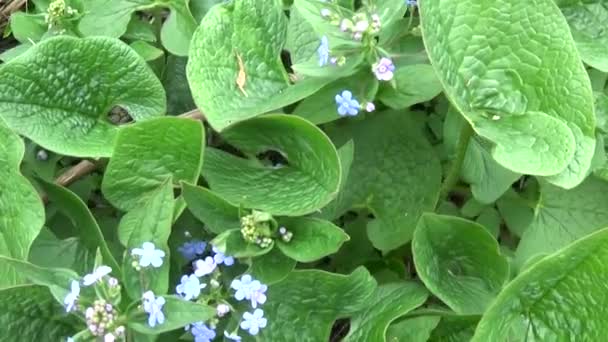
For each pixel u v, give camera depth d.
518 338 0.31
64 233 0.33
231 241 0.29
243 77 0.32
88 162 0.34
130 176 0.31
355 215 0.35
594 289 0.29
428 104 0.36
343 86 0.31
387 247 0.33
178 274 0.32
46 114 0.32
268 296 0.30
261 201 0.30
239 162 0.32
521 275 0.28
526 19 0.30
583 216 0.33
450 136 0.33
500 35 0.30
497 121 0.30
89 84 0.32
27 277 0.29
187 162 0.31
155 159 0.31
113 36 0.35
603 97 0.33
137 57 0.32
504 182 0.33
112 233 0.34
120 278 0.29
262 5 0.32
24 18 0.36
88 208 0.33
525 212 0.34
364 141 0.34
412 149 0.34
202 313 0.27
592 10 0.35
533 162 0.29
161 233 0.28
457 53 0.30
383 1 0.31
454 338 0.31
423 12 0.28
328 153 0.30
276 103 0.31
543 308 0.30
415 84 0.31
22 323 0.29
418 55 0.33
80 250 0.32
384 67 0.30
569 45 0.29
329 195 0.30
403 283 0.32
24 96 0.31
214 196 0.30
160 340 0.30
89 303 0.27
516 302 0.30
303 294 0.30
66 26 0.35
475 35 0.30
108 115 0.36
